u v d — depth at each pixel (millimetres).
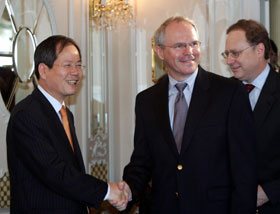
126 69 4953
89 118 4559
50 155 2184
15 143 2227
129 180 2459
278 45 3750
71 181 2186
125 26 4949
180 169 2139
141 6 4871
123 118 4980
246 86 2525
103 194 2268
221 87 2201
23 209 2225
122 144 4992
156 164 2277
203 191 2105
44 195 2213
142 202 3311
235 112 2123
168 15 4594
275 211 2285
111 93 4887
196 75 2281
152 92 2439
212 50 4145
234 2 4012
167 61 2287
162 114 2287
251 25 2459
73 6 4305
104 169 4777
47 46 2389
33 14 3773
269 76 2453
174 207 2174
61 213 2205
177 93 2320
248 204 2035
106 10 4492
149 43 4801
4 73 3424
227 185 2125
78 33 4410
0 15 3387
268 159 2312
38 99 2314
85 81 4496
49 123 2256
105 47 4824
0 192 3363
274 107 2350
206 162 2117
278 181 2223
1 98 3377
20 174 2240
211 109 2156
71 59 2412
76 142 2500
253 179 2064
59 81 2385
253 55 2430
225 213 2100
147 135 2346
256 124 2357
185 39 2219
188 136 2141
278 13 3756
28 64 3703
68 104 4207
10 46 3496
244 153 2082
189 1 4387
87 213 2424
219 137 2121
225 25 4055
